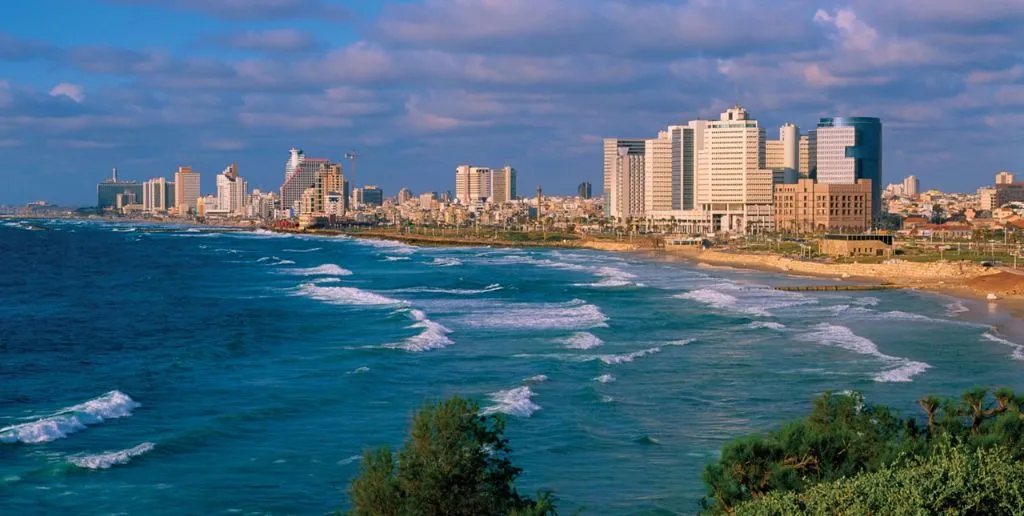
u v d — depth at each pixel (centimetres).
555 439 6831
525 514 3981
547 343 10944
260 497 5606
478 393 8194
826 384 8562
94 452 6378
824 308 14750
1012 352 10275
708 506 4619
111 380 8869
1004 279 18625
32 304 15850
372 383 8669
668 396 8131
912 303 15600
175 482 5834
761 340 11138
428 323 12356
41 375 9156
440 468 4097
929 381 8675
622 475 6062
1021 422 4759
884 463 4178
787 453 4419
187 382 8756
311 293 17250
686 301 15812
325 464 6231
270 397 8094
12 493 5559
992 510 3644
